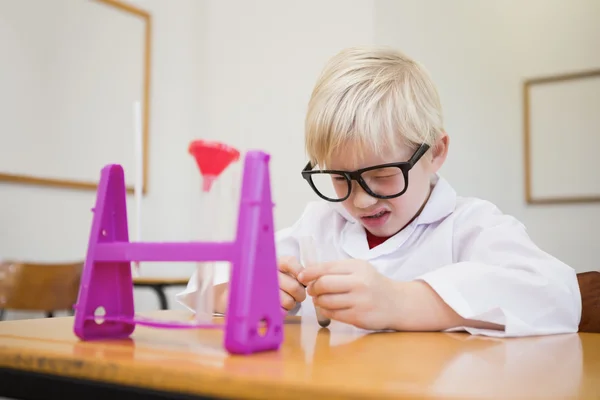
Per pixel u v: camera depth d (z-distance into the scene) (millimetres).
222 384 351
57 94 2354
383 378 357
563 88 2662
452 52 2705
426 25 2637
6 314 2152
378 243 1053
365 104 883
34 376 442
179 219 2895
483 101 2734
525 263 748
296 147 2615
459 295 665
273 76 2719
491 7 2758
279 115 2682
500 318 647
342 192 935
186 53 2965
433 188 1043
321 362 418
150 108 2764
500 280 690
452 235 978
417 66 1023
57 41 2359
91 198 2492
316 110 922
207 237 528
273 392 332
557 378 391
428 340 579
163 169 2820
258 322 454
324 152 912
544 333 660
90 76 2492
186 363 402
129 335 569
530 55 2721
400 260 997
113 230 575
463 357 471
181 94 2930
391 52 1009
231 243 461
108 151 2559
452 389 333
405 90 932
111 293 562
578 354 510
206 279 587
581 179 2607
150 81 2771
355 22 2490
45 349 469
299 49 2646
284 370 378
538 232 2668
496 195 2713
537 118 2693
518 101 2723
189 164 2961
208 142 518
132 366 390
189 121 2965
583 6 2660
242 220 458
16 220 2205
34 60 2273
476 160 2715
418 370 396
